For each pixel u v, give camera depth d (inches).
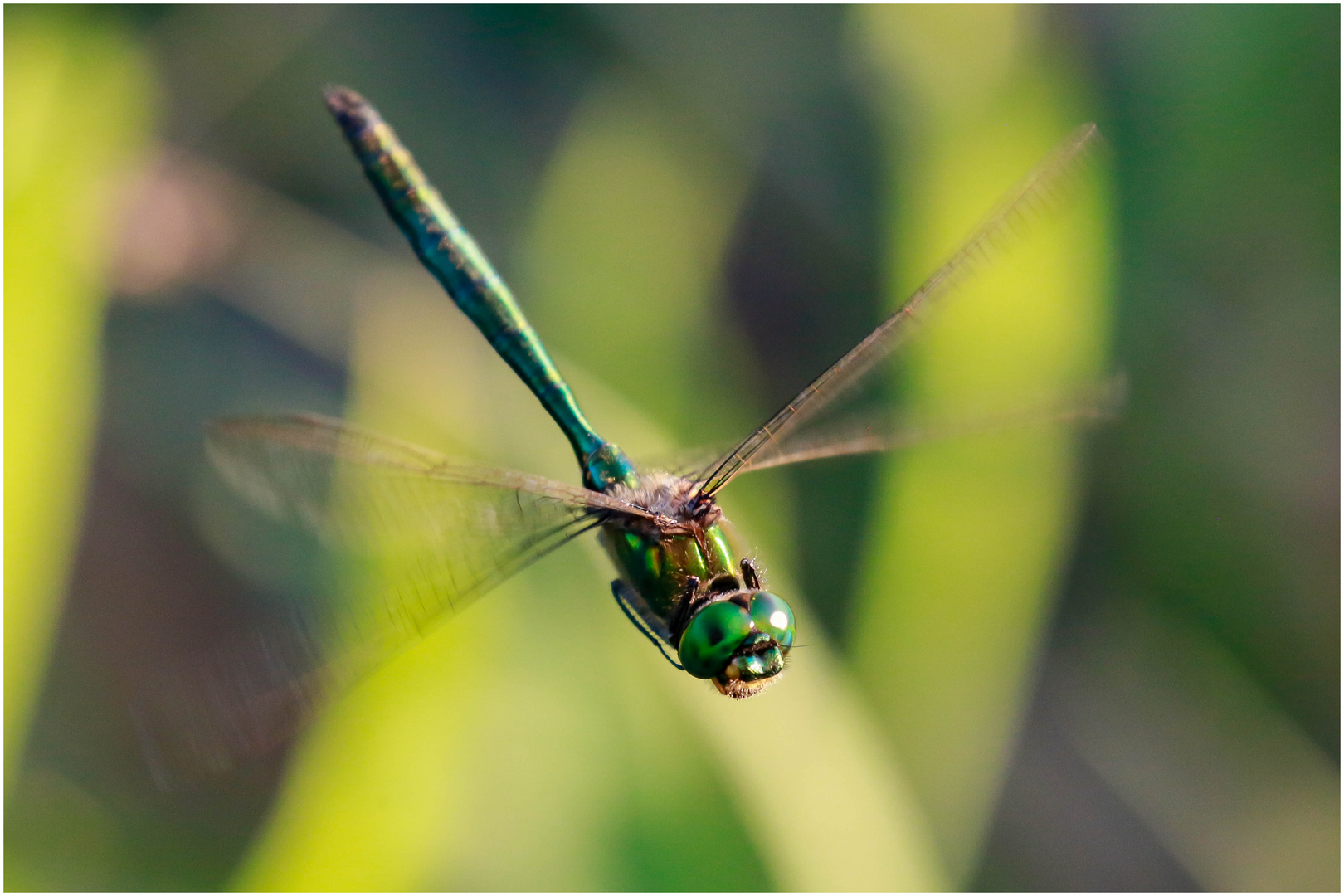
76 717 36.0
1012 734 35.2
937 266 35.1
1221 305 36.4
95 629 36.2
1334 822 36.1
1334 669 36.3
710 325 36.0
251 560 36.3
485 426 35.1
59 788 35.9
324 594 34.2
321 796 34.5
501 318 34.9
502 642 34.7
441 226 34.9
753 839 34.6
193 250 36.4
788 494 36.0
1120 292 36.4
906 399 35.0
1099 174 35.2
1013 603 35.0
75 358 34.9
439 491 34.1
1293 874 36.1
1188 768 36.4
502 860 34.6
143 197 36.3
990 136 35.2
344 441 34.0
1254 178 36.2
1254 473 36.4
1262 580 36.4
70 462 34.9
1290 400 36.4
